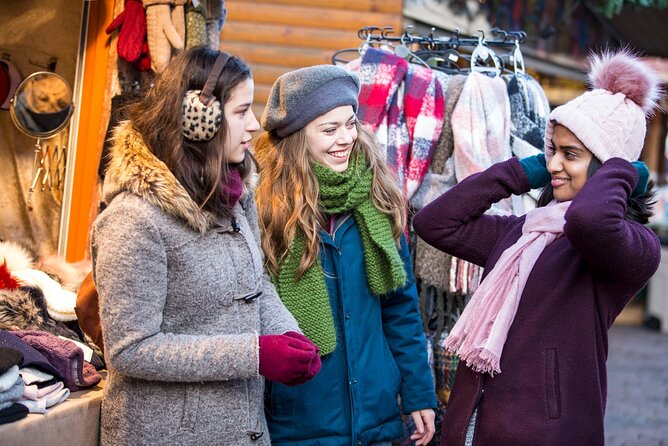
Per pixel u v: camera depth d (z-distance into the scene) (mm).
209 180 2059
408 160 3115
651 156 13188
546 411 2109
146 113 2062
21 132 3215
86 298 2510
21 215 3205
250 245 2191
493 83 3115
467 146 3018
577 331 2135
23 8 3211
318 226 2551
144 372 1958
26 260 2803
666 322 10297
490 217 2480
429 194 3113
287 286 2525
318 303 2508
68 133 3182
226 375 2008
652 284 10508
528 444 2104
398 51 3291
